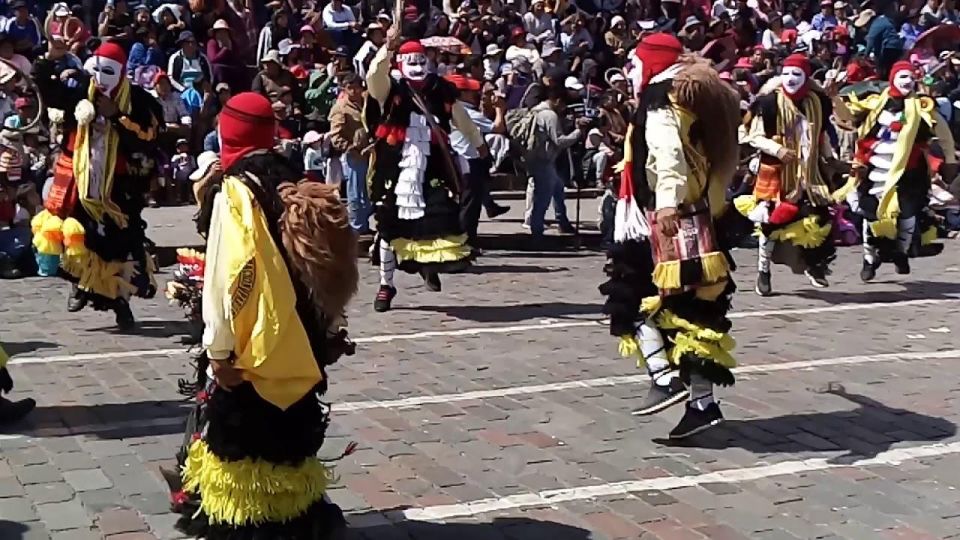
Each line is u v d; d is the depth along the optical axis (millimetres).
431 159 10539
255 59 19469
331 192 4535
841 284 12773
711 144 6500
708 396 6832
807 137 11391
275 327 4398
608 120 15180
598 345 9602
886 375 8633
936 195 15805
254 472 4520
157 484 6230
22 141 13211
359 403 7824
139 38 17594
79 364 8930
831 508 5938
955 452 6836
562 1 21875
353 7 20297
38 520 5707
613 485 6246
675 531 5609
